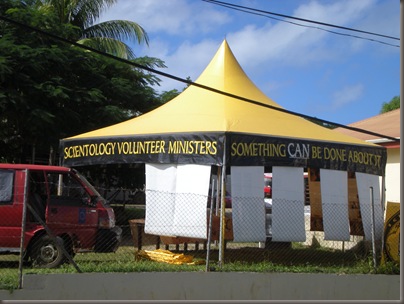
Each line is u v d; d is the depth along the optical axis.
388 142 15.37
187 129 10.23
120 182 18.06
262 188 9.97
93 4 22.22
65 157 11.23
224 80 12.83
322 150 10.59
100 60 18.02
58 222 9.26
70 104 15.91
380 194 12.10
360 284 8.64
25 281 7.29
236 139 9.70
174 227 9.91
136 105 18.41
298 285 8.34
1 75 13.41
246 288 8.10
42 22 16.47
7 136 16.42
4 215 9.06
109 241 9.70
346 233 10.73
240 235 9.66
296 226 10.16
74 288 7.45
